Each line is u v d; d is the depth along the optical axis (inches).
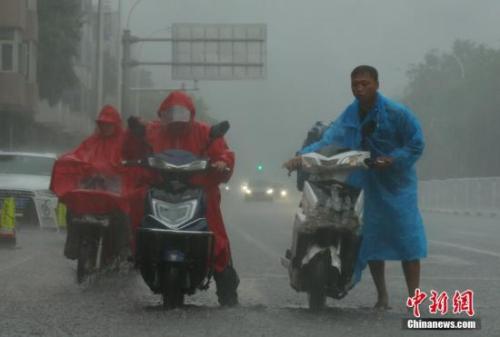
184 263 343.9
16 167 1007.0
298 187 378.6
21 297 397.4
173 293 353.1
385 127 355.6
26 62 1695.4
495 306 383.6
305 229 341.1
